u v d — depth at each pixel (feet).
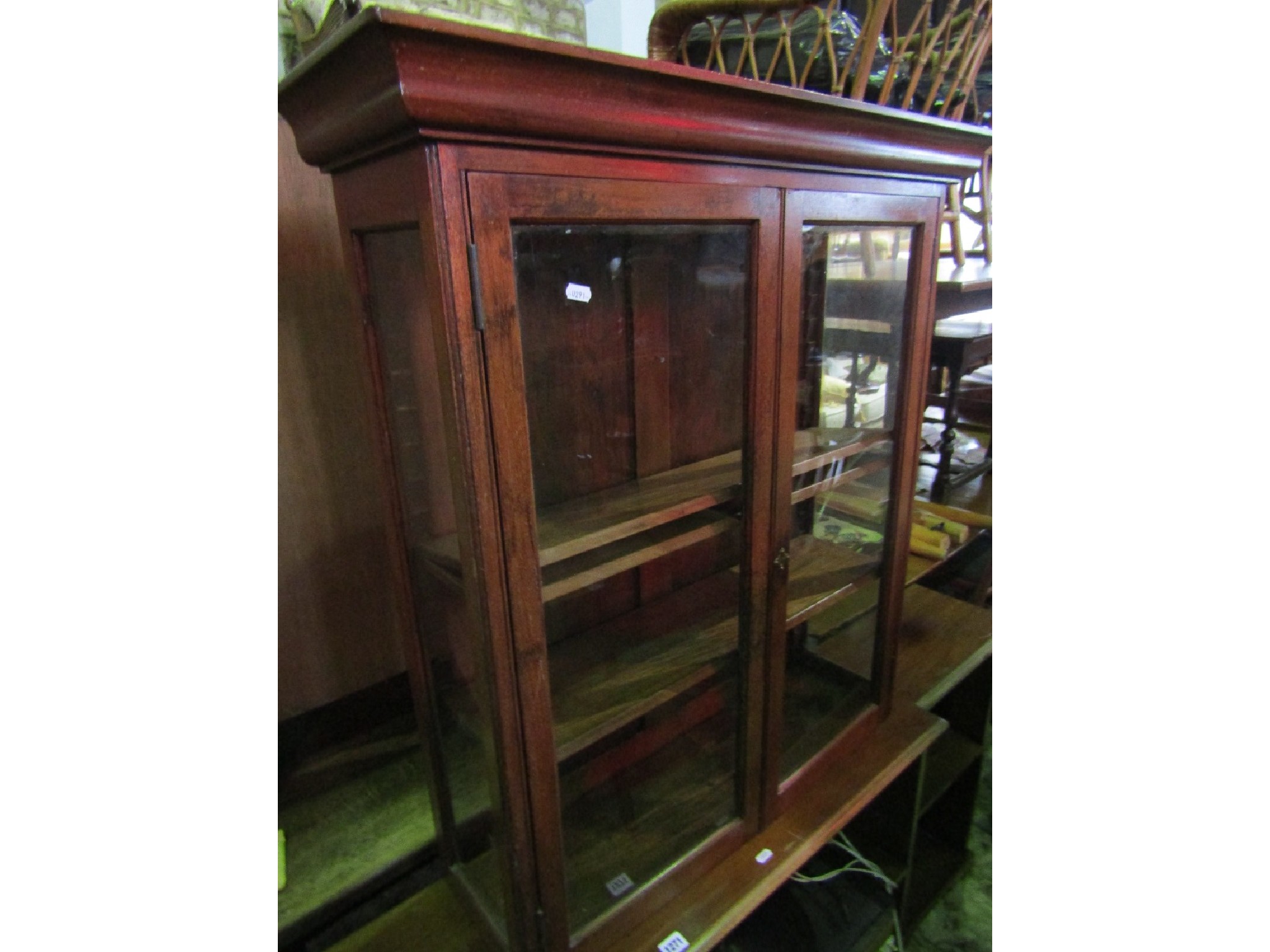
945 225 6.20
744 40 3.29
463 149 1.59
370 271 2.12
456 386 1.72
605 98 1.72
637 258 2.29
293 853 3.00
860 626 3.49
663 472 2.68
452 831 2.91
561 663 2.65
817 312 2.75
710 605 2.87
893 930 3.86
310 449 3.14
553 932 2.42
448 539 2.27
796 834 3.12
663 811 2.87
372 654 3.50
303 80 1.71
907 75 3.77
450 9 2.98
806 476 2.84
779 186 2.26
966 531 5.07
